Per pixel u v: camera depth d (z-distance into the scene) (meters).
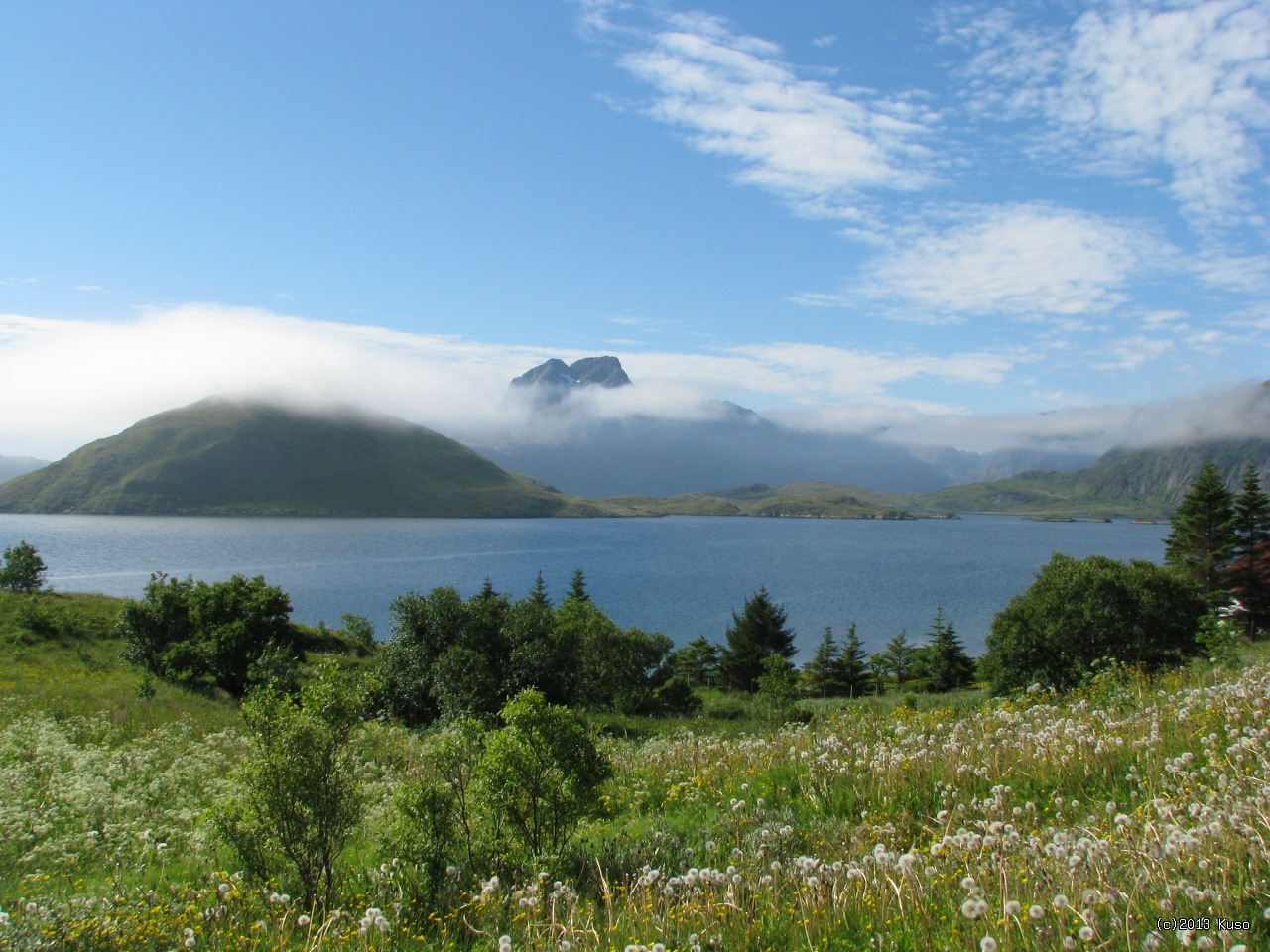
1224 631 20.47
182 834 9.39
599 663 44.34
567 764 7.80
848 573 182.75
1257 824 5.11
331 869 7.36
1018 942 4.18
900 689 67.94
